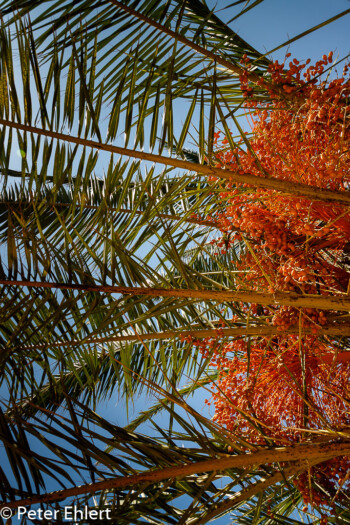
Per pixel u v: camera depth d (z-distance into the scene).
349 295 2.52
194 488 2.20
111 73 3.02
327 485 2.76
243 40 3.61
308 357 2.99
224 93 3.62
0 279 2.37
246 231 3.01
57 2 2.60
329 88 2.63
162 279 2.65
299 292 2.89
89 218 3.71
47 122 2.39
